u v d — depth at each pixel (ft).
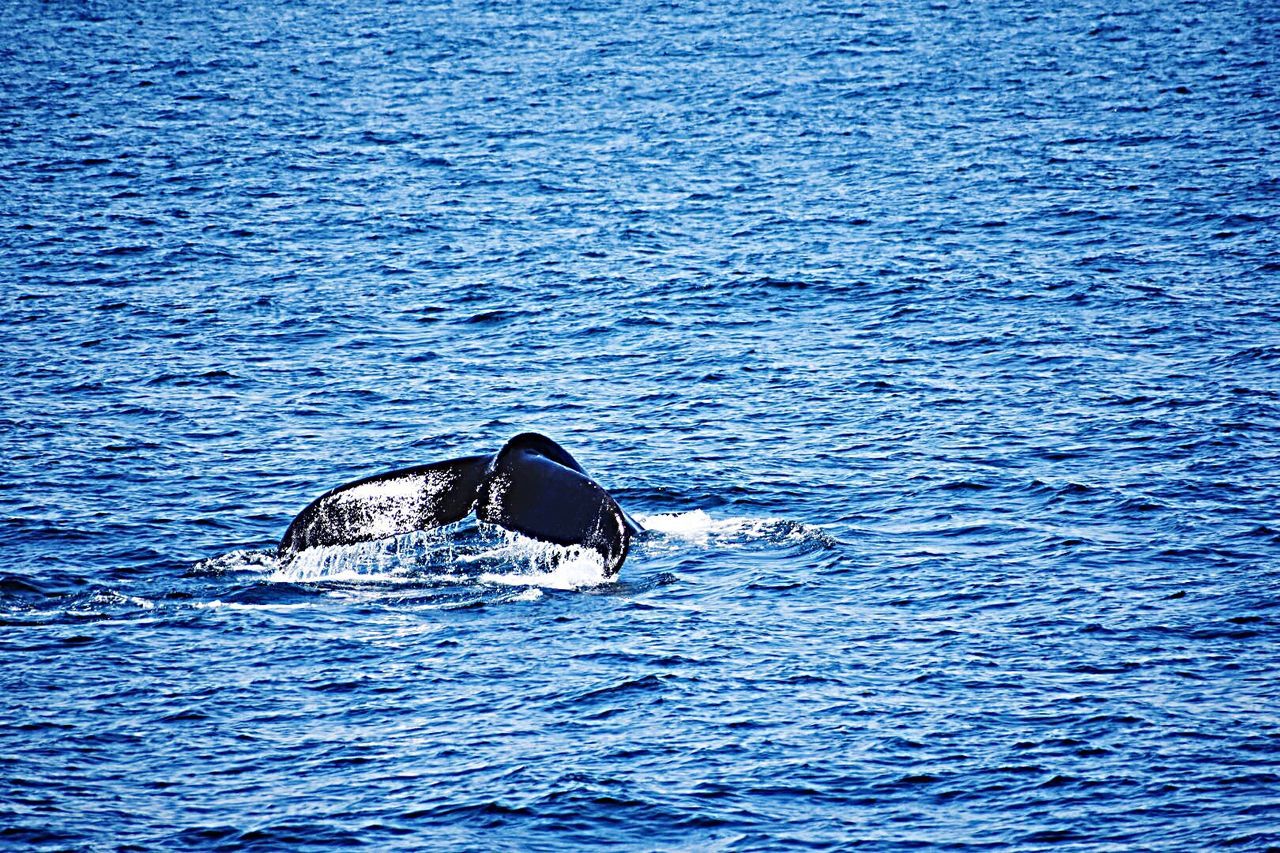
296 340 454.81
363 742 225.15
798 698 237.66
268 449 363.76
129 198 638.12
